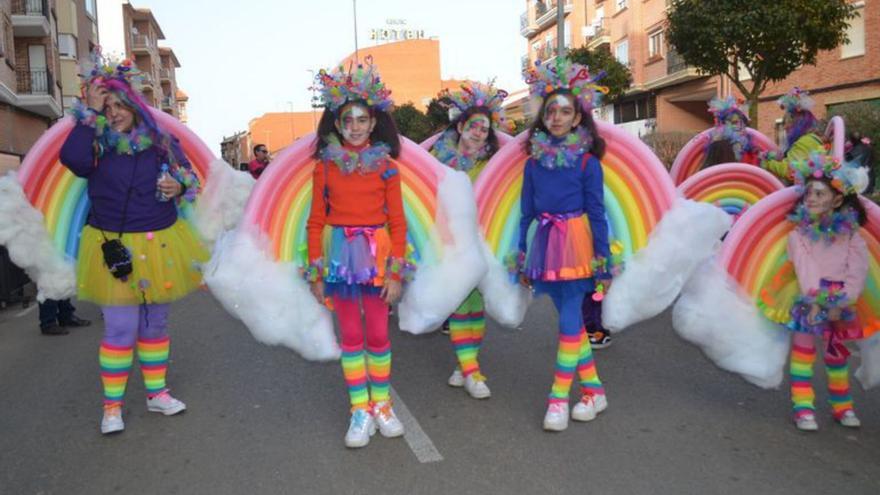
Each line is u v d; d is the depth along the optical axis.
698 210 4.09
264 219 4.11
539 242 4.11
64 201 4.43
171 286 4.22
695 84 27.98
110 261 3.98
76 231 4.49
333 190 3.90
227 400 4.84
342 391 4.95
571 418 4.28
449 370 5.41
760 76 15.49
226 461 3.86
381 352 4.08
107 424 4.26
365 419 4.03
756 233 4.20
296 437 4.16
